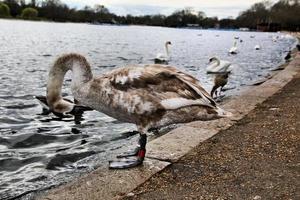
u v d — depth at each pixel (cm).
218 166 149
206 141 179
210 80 463
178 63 672
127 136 221
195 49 1127
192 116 138
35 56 682
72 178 157
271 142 176
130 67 140
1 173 166
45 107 283
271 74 525
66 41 1219
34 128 234
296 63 592
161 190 130
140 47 1106
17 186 152
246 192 128
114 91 137
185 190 129
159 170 145
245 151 165
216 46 1346
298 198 123
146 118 137
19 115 262
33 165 175
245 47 1341
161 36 2142
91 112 271
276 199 123
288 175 140
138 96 134
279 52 1088
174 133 190
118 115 143
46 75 444
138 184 134
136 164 147
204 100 138
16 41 1080
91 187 131
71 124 244
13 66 520
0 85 367
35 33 1628
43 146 203
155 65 143
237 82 449
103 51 889
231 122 212
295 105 259
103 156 182
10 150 195
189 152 165
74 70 146
